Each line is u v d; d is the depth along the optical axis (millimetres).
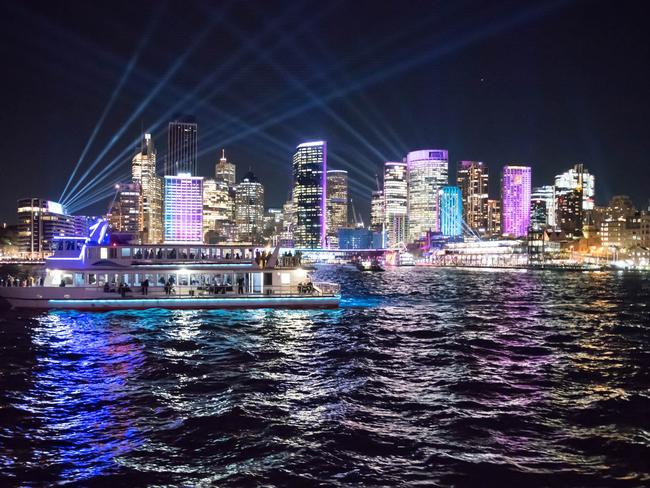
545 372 42719
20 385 36750
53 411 31141
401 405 33031
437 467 24016
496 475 23281
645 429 29016
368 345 54062
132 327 62156
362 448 26031
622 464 24453
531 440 27297
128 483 22359
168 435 27484
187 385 37375
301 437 27391
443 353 50531
